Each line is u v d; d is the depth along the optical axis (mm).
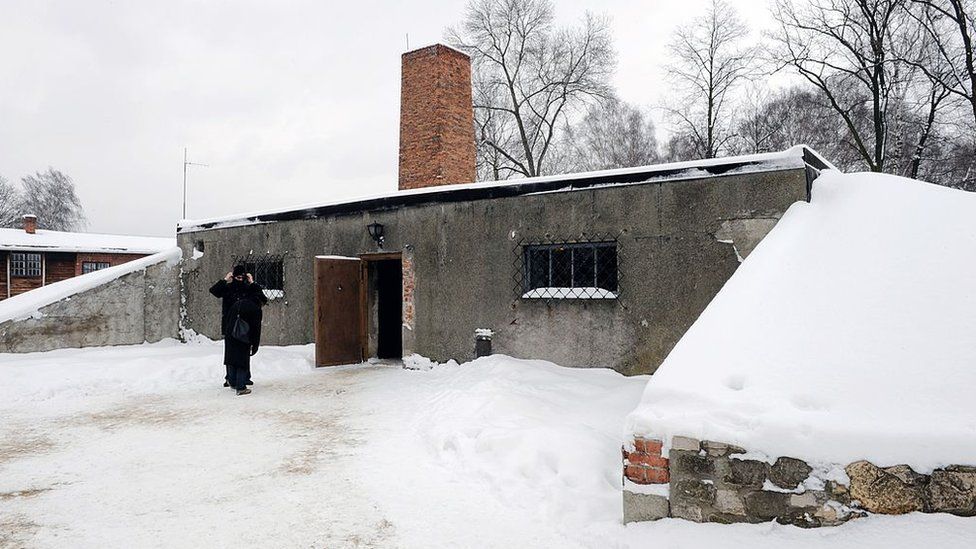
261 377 8523
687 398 3146
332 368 9320
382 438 5270
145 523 3482
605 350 7070
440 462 4555
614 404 5527
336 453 4836
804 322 3422
